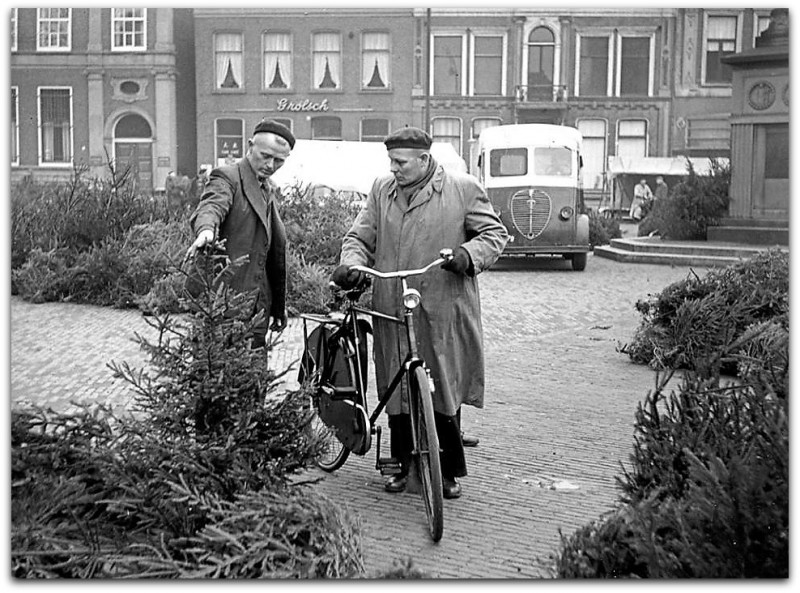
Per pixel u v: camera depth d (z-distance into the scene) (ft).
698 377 15.05
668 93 145.79
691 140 146.82
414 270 17.56
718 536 11.39
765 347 19.63
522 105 145.59
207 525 13.02
